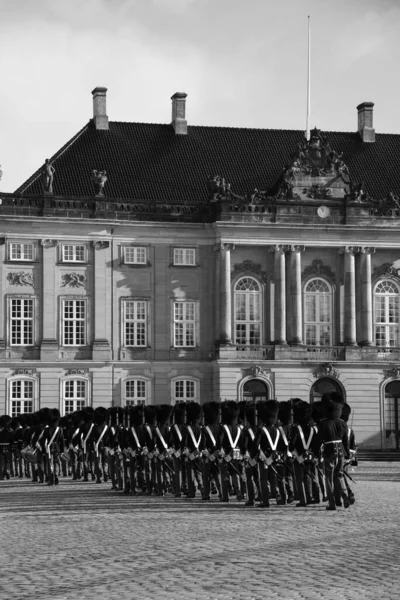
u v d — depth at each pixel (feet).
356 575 101.14
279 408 199.93
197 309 413.18
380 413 410.93
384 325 421.18
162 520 156.87
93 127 436.35
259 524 148.36
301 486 177.78
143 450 215.72
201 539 131.13
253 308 413.39
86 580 100.37
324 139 419.54
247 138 449.89
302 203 412.16
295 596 90.07
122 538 133.90
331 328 418.10
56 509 180.96
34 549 124.77
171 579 100.01
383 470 313.12
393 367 412.77
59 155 424.87
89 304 404.57
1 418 313.94
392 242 417.28
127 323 408.67
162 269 411.13
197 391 411.54
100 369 402.72
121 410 260.62
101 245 405.39
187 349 411.34
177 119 444.55
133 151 433.07
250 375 403.95
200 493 213.46
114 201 407.03
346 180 417.90
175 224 410.31
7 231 398.42
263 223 408.67
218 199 409.69
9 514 171.73
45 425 264.52
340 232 414.00
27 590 94.99
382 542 126.41
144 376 407.64
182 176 428.56
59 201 402.52
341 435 171.22
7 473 294.46
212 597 90.22
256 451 179.22
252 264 412.98
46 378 398.62
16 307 398.62
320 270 417.08
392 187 441.68
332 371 407.85
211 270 414.41
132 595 91.71
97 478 257.75
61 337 402.11
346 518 155.74
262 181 433.89
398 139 462.60
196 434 202.28
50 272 401.08
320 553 116.78
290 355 407.23
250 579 99.19
